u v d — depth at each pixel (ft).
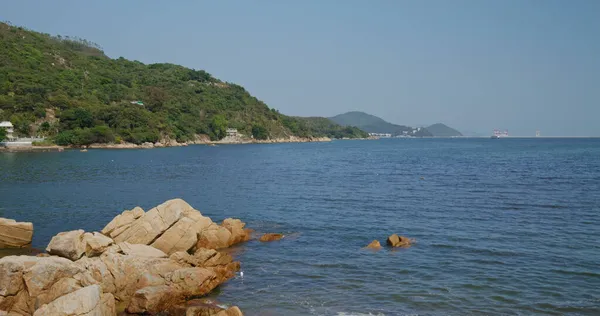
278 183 212.02
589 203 141.59
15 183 201.36
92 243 79.10
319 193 175.94
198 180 225.35
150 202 155.43
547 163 313.32
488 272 77.82
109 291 69.00
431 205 144.25
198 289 69.41
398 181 215.51
